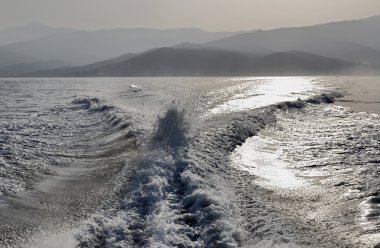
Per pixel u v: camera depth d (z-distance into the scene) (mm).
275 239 8531
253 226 9188
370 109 32406
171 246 7879
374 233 9445
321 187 13016
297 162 16234
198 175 12484
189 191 11008
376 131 22219
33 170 14250
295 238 8828
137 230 8836
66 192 12062
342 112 30781
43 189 12344
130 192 11312
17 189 12070
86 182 13008
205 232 8570
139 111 29094
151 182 11617
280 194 12305
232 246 7883
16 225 9523
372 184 13117
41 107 36906
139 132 19750
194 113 24250
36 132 22031
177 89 62969
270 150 18359
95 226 9156
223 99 40906
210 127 20859
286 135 21922
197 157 14656
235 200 10953
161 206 9945
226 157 15992
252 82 95438
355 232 9500
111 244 8156
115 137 20516
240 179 13500
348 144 19125
